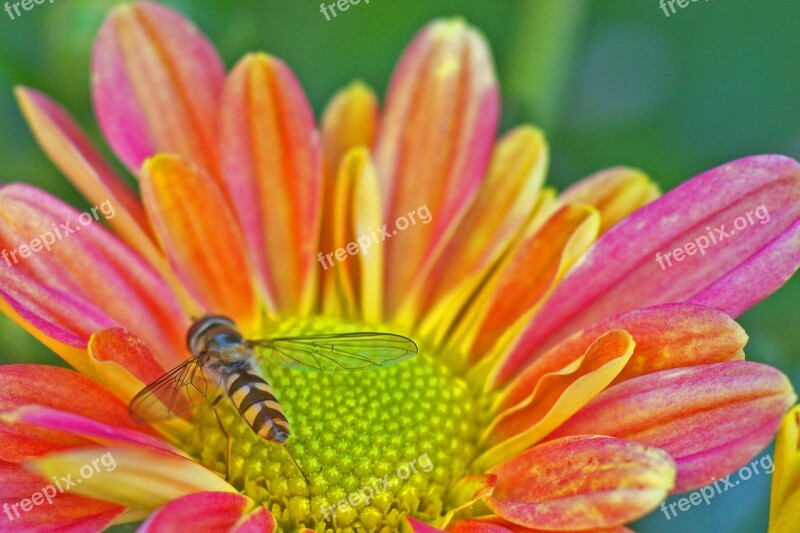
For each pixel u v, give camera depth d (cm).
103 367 14
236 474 15
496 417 15
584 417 15
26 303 14
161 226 15
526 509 14
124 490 14
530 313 15
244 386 15
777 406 14
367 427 15
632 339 14
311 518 15
